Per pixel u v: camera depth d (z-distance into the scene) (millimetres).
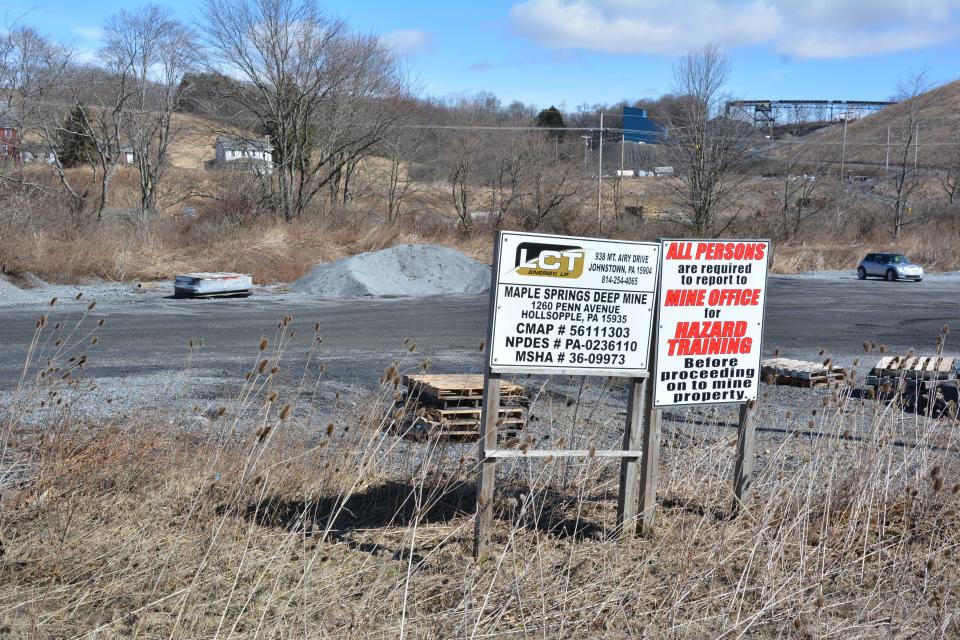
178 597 4445
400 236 36469
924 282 36906
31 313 18891
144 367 12461
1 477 5781
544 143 49688
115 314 19422
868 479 5953
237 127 40312
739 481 5879
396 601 4527
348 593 4609
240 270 28438
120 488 5859
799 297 28672
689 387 5566
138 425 7117
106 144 35656
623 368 5320
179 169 52281
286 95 37688
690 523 5594
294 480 6227
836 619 4613
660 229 48500
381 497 6211
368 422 6723
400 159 49375
